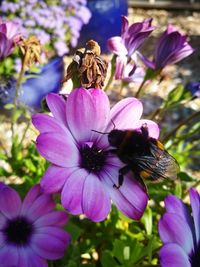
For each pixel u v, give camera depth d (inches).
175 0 19.3
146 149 3.2
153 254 4.6
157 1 19.1
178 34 4.9
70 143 3.3
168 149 6.1
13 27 5.0
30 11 11.8
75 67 3.8
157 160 3.2
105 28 14.6
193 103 12.5
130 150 3.2
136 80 5.2
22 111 6.2
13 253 3.5
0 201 3.5
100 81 3.8
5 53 5.0
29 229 3.7
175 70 14.3
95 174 3.4
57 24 11.8
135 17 18.2
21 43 5.0
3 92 7.6
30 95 10.5
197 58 15.1
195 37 16.8
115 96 12.4
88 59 3.7
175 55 5.0
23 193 5.2
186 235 3.0
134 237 5.2
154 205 5.8
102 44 14.7
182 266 2.8
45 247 3.6
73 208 3.1
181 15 18.7
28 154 6.1
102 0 14.3
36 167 5.8
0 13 12.1
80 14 12.6
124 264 4.5
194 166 10.3
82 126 3.4
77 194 3.1
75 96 3.3
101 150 3.4
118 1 14.7
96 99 3.4
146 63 5.1
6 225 3.6
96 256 5.6
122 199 3.3
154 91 13.1
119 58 4.5
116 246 4.6
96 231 5.3
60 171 3.2
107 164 3.4
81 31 14.5
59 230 3.7
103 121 3.4
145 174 3.3
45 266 3.6
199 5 19.1
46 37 11.3
